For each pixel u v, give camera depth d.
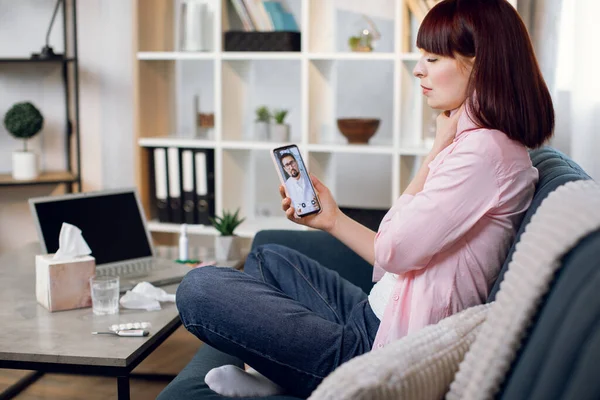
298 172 1.74
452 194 1.43
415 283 1.50
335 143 3.57
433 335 1.17
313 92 3.53
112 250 2.38
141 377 2.75
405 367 1.07
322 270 2.06
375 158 4.13
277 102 4.09
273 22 3.58
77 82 3.85
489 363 1.06
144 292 2.07
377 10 3.90
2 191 4.10
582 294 0.91
